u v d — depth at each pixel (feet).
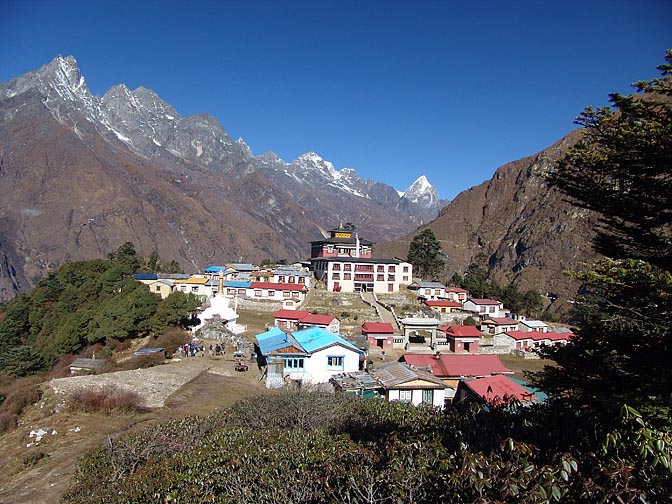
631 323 45.70
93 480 49.44
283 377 124.36
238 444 45.32
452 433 37.55
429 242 368.68
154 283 254.47
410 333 209.05
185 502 36.52
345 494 30.42
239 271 311.27
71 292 224.12
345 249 328.08
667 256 44.83
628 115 45.06
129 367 141.38
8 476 66.03
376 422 55.21
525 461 23.88
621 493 20.22
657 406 36.01
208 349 163.12
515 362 176.35
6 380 150.51
